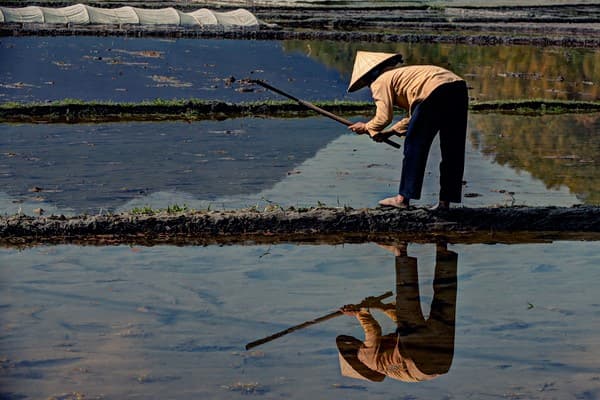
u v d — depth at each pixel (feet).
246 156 50.14
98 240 34.76
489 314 27.81
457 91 34.88
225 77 82.74
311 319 27.14
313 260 33.19
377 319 27.22
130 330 25.77
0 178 43.34
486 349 25.02
